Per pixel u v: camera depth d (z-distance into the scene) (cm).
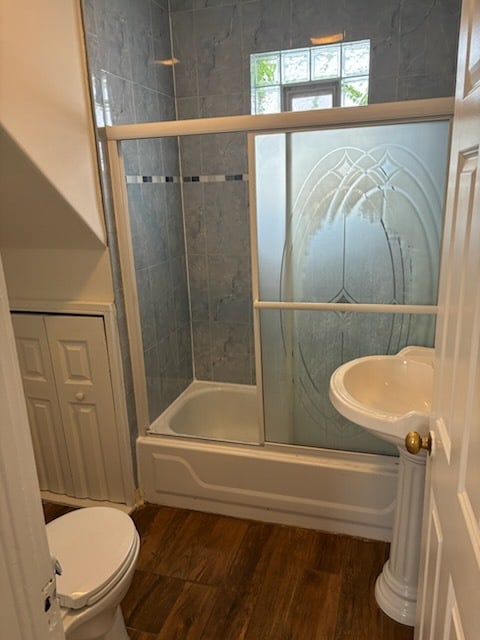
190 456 224
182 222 288
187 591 184
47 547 64
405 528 162
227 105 266
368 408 147
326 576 188
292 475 211
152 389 253
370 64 239
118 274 212
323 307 200
